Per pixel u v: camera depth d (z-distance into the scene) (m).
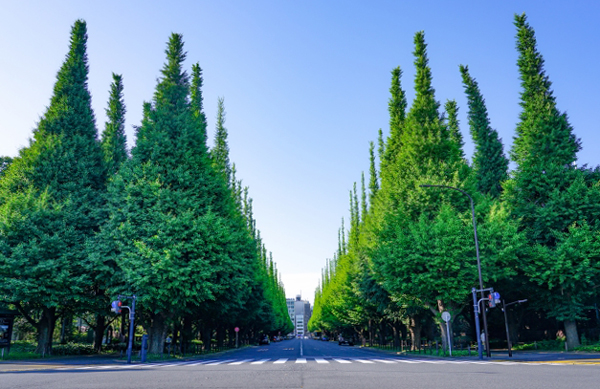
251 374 11.65
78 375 11.95
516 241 26.48
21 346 34.22
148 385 8.81
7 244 25.44
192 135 30.41
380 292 36.97
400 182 32.06
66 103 31.58
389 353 34.38
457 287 26.50
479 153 42.69
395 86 41.03
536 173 31.08
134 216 26.23
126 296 21.91
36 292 25.30
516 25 34.97
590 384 8.60
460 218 28.31
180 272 24.61
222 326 48.38
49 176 28.83
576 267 26.84
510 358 21.20
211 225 27.14
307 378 10.23
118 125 41.59
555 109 32.56
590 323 36.19
